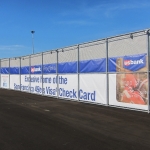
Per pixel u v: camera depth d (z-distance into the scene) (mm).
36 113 11430
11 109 12617
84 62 15398
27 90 22906
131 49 12258
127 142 6824
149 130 8148
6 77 27703
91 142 6820
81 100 15727
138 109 11977
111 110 12211
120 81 12930
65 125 8914
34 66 21406
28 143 6719
